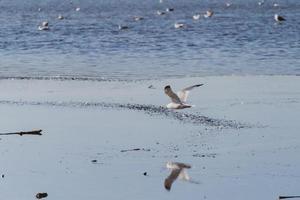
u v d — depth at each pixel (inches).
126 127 1422.2
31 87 1860.2
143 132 1384.1
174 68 2174.0
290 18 4079.7
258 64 2230.6
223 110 1541.6
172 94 1127.6
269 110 1533.0
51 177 1138.0
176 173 1141.7
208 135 1353.3
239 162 1190.9
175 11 5027.1
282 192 1059.3
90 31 3459.6
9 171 1171.9
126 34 3270.2
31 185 1105.4
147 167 1176.2
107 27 3695.9
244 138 1326.3
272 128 1392.7
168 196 1046.4
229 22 3860.7
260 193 1056.2
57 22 4104.3
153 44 2832.2
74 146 1302.9
